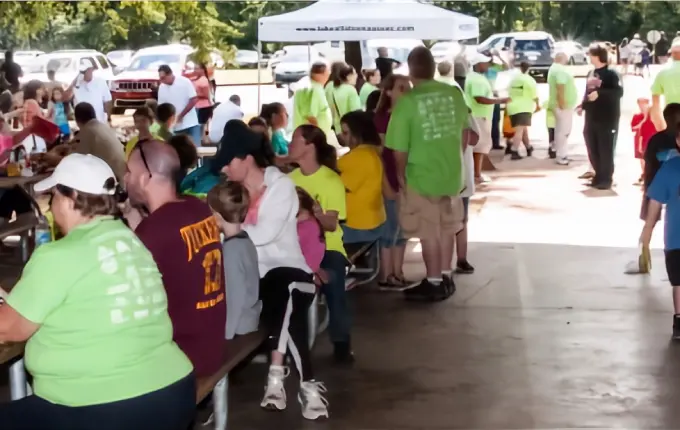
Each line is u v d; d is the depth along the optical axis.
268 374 5.78
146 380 3.53
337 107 13.73
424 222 8.12
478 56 17.11
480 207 13.04
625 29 52.53
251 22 44.19
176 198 4.38
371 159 7.59
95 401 3.46
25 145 10.98
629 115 26.48
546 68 37.78
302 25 12.81
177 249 4.27
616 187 14.54
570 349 6.85
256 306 5.26
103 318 3.46
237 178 5.41
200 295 4.36
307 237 5.86
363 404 5.76
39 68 27.12
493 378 6.24
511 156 18.38
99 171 3.60
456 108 8.05
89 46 38.19
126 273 3.54
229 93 30.22
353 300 8.31
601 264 9.62
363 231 7.60
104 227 3.59
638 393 5.95
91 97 17.20
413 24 12.69
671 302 8.16
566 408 5.69
